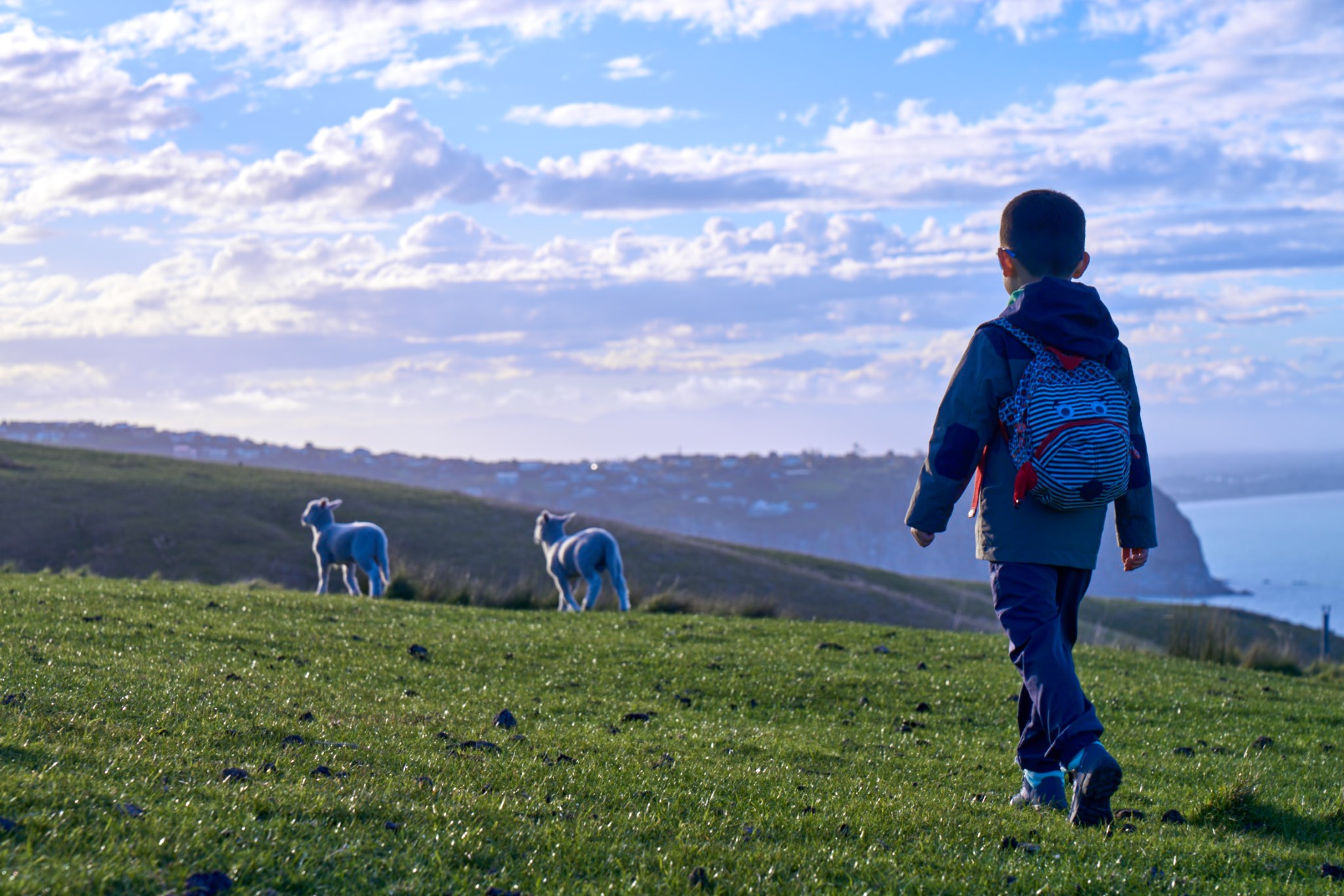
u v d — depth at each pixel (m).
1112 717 8.30
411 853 3.38
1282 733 7.89
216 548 51.44
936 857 3.80
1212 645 14.90
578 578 19.98
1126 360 4.48
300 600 12.65
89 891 2.68
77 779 3.61
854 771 5.59
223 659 7.70
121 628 8.54
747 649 10.75
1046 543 4.38
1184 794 5.44
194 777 4.01
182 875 2.89
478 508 68.25
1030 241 4.56
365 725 5.65
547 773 4.71
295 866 3.11
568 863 3.46
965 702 8.55
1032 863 3.76
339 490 67.31
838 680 9.13
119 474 63.25
